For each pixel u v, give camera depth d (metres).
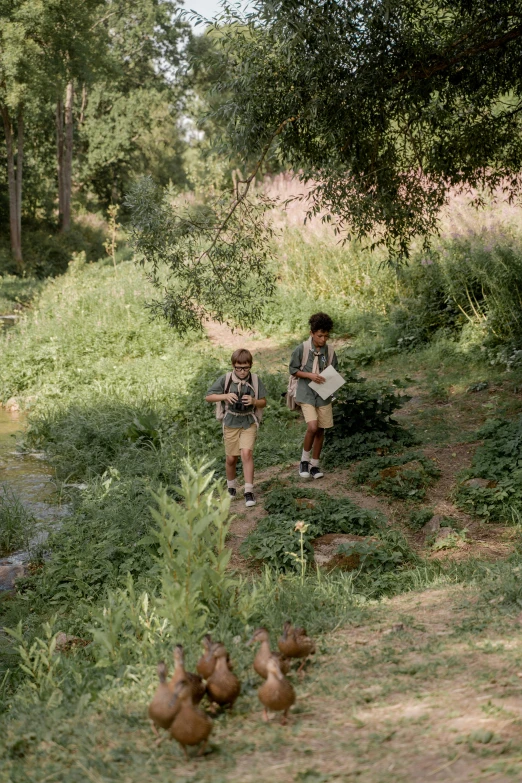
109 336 18.19
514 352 12.98
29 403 15.38
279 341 17.72
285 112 8.70
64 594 7.07
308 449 9.28
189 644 4.95
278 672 3.74
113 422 12.57
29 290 32.38
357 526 7.71
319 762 3.31
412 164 10.05
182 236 9.48
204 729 3.47
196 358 16.66
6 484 10.81
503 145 10.84
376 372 14.45
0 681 5.58
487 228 15.34
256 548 7.22
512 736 3.27
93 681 4.71
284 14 7.67
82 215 53.03
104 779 3.38
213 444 11.38
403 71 8.81
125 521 8.29
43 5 34.59
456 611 5.25
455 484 8.82
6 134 39.66
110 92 51.47
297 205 21.66
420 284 16.39
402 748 3.33
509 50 9.60
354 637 4.96
